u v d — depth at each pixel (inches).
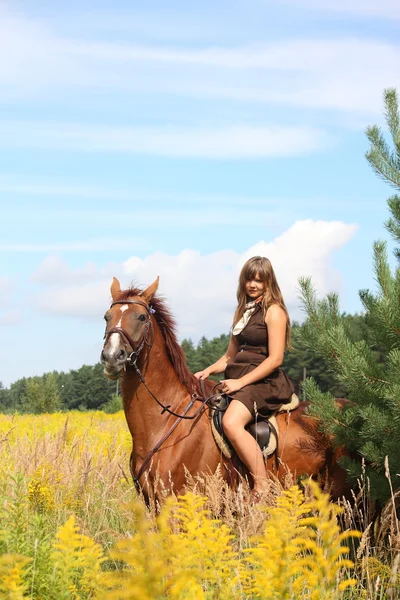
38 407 1780.3
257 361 230.5
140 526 86.7
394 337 218.7
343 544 212.5
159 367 222.7
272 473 221.5
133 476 225.1
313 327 235.1
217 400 226.5
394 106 243.8
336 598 115.1
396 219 232.7
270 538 118.0
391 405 209.6
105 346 211.6
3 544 150.9
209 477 199.2
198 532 122.5
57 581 131.9
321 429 225.1
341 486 225.6
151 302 228.1
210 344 3902.6
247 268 231.9
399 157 240.7
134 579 86.0
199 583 122.6
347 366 219.6
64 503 260.7
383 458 208.4
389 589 148.6
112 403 1466.5
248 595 124.4
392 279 220.7
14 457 326.0
